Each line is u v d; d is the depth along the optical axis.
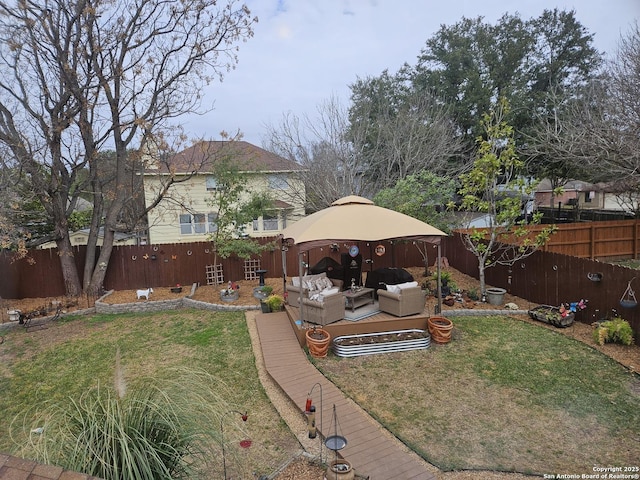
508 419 6.59
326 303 9.82
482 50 27.33
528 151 19.06
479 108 25.33
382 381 8.00
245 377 8.36
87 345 10.57
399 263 17.52
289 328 11.05
